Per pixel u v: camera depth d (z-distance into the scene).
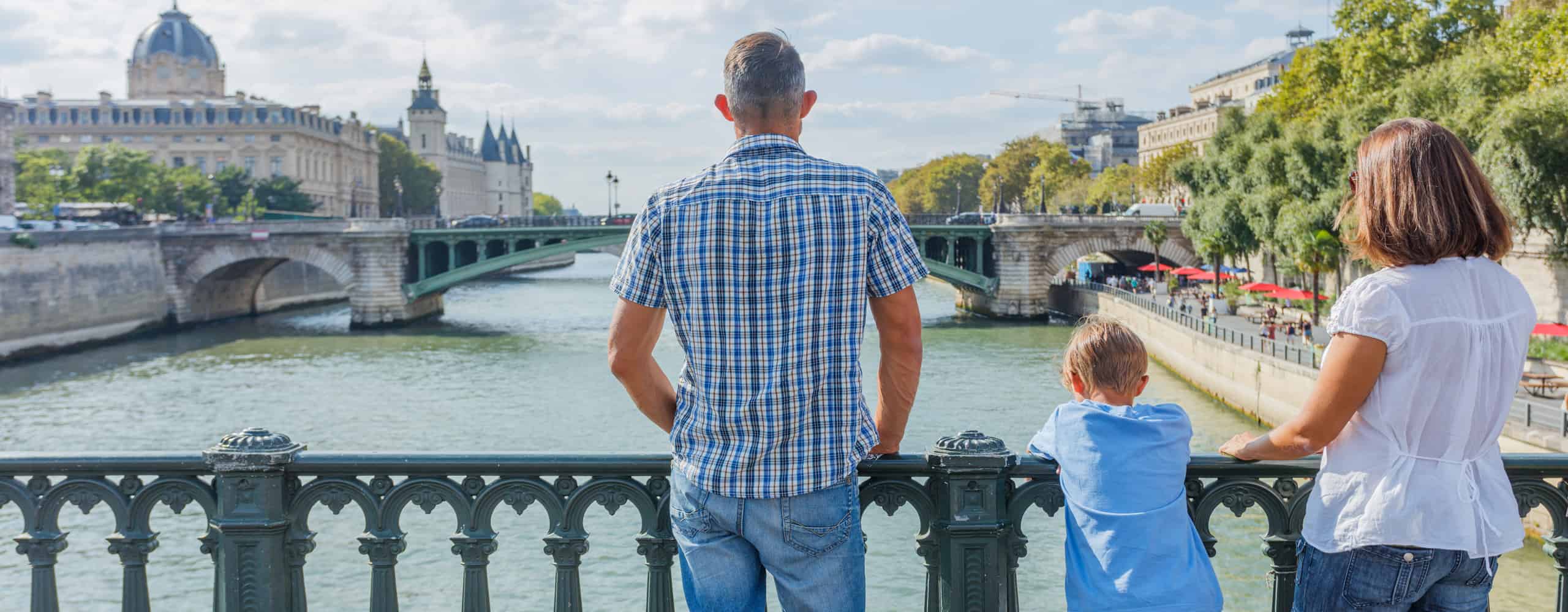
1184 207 87.50
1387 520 3.70
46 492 4.75
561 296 114.44
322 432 40.41
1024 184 159.88
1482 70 38.88
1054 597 19.36
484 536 4.64
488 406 45.53
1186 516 4.29
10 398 49.19
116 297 74.50
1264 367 38.53
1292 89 68.56
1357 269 52.50
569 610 4.63
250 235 82.75
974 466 4.44
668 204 3.82
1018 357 58.84
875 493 4.59
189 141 168.38
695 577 4.04
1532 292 40.91
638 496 4.62
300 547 4.71
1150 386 48.94
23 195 114.69
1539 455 4.58
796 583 3.92
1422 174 3.65
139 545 4.73
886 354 3.90
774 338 3.74
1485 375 3.66
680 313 3.84
